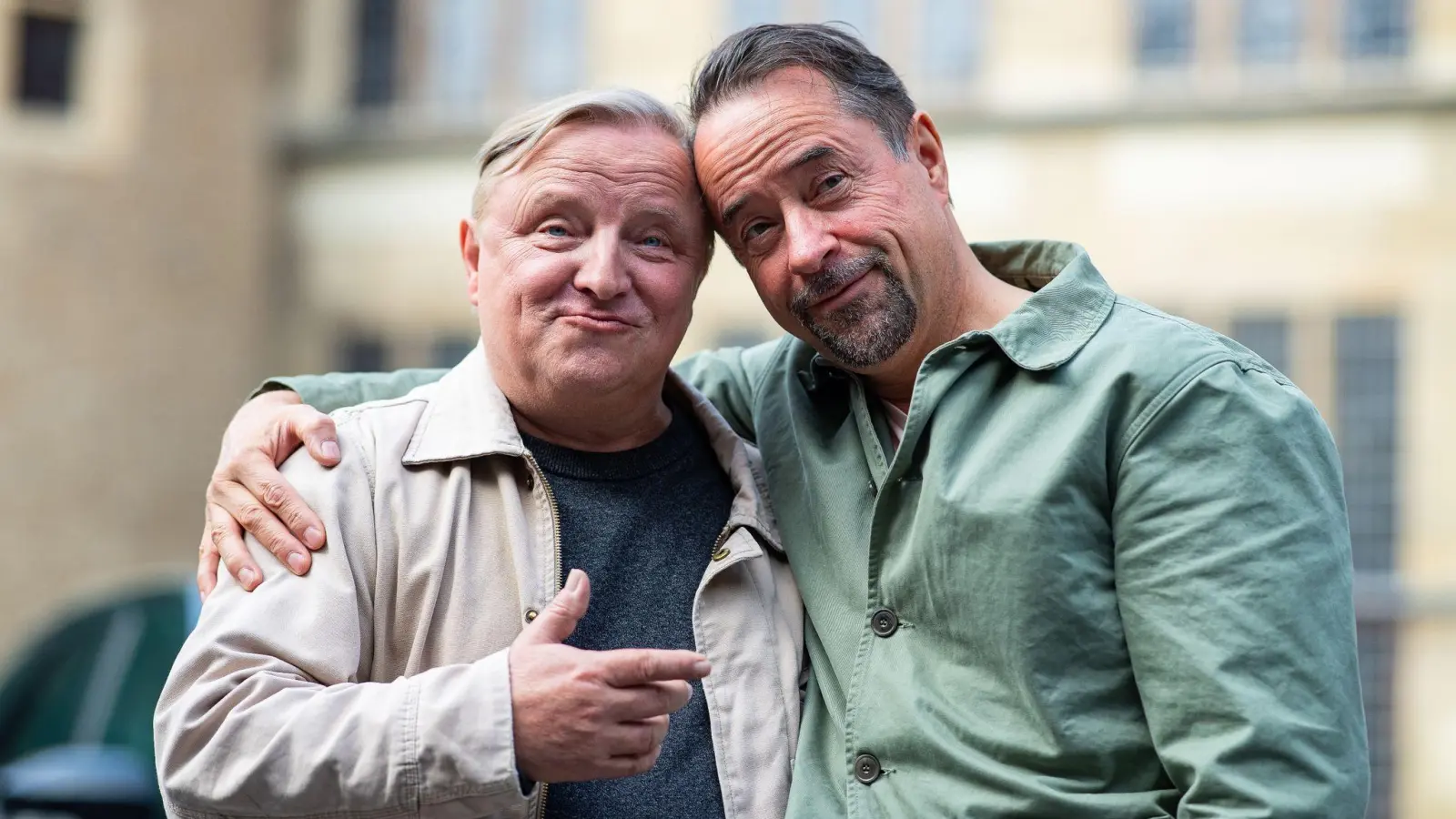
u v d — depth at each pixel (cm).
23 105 1500
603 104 254
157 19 1533
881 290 252
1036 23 1512
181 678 225
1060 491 230
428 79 1661
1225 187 1468
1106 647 229
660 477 264
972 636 232
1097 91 1490
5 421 1446
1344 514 233
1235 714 214
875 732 238
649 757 216
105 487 1480
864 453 260
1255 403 230
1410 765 1382
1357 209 1443
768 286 258
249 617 228
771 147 250
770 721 247
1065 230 1491
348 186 1634
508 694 214
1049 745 225
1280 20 1490
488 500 249
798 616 259
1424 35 1442
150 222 1516
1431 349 1420
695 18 1588
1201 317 1470
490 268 255
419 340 1623
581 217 250
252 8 1595
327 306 1630
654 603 252
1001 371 246
